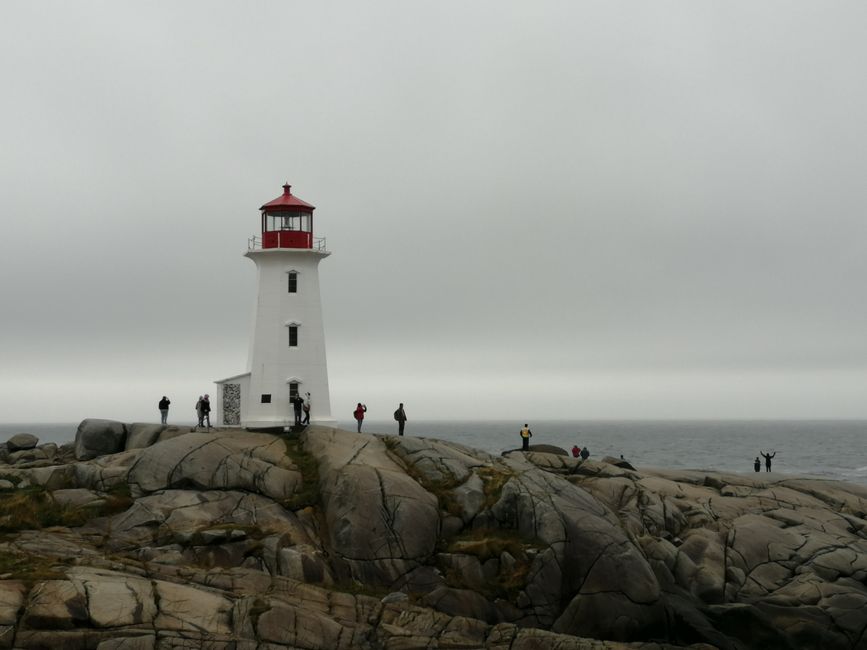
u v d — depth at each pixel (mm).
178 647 28109
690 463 143875
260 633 29391
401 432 52406
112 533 36625
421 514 38312
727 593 40938
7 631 27234
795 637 38375
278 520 38438
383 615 32875
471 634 32812
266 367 51656
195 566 34125
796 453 179750
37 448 52219
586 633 36844
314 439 44750
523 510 39406
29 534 35312
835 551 43594
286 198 53219
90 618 28062
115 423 47500
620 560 37844
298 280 52312
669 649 35469
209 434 43844
